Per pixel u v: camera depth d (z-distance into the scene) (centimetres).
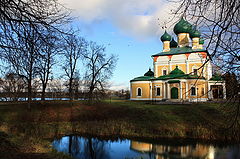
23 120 2356
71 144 1723
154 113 2588
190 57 4341
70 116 2691
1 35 583
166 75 4359
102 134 2036
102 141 1823
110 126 2180
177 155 1388
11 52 595
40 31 614
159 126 2117
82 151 1528
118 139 1873
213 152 1409
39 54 620
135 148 1589
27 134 1686
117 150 1553
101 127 2188
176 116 2394
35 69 683
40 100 3139
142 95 4466
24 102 3092
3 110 2642
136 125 2206
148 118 2430
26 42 589
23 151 1034
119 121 2381
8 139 1119
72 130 2200
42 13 593
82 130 2181
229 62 457
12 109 2702
